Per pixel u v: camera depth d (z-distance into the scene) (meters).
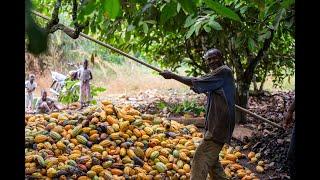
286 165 5.30
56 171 4.45
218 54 4.08
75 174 4.51
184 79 4.04
